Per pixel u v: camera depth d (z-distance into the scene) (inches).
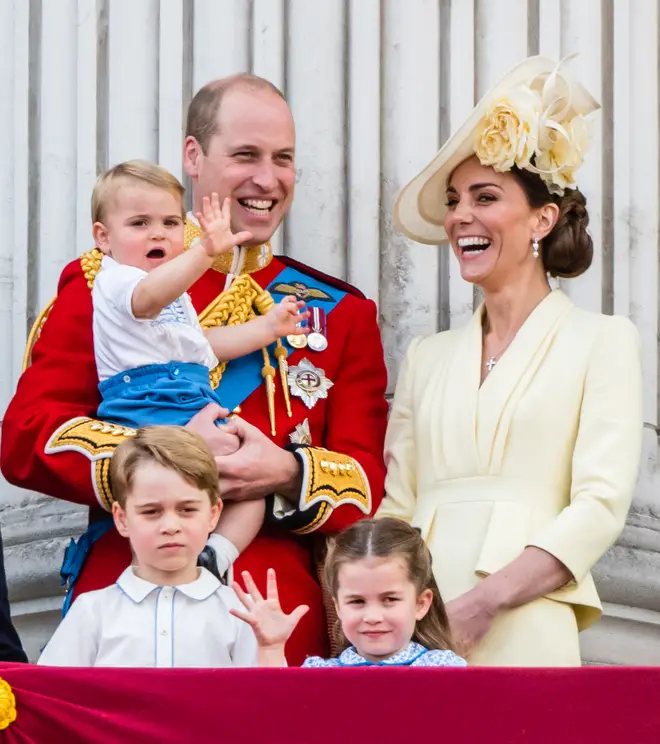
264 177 734.5
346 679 499.8
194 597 607.8
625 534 821.2
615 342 691.4
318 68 861.2
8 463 677.9
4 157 852.6
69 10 863.7
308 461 677.9
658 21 863.1
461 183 721.6
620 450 672.4
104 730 498.9
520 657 650.2
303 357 724.0
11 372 837.8
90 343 695.1
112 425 665.6
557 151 711.7
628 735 496.7
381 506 711.7
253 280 733.3
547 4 862.5
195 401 673.0
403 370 735.7
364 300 752.3
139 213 689.6
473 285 847.7
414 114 860.0
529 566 653.9
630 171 851.4
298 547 693.9
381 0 865.5
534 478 678.5
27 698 500.7
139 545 604.1
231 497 668.7
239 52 861.2
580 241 719.1
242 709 498.9
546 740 496.1
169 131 854.5
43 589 824.3
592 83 855.1
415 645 581.6
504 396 687.1
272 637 572.7
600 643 821.9
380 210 855.1
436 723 497.4
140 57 860.0
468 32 863.1
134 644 598.9
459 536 675.4
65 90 858.8
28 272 846.5
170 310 682.2
